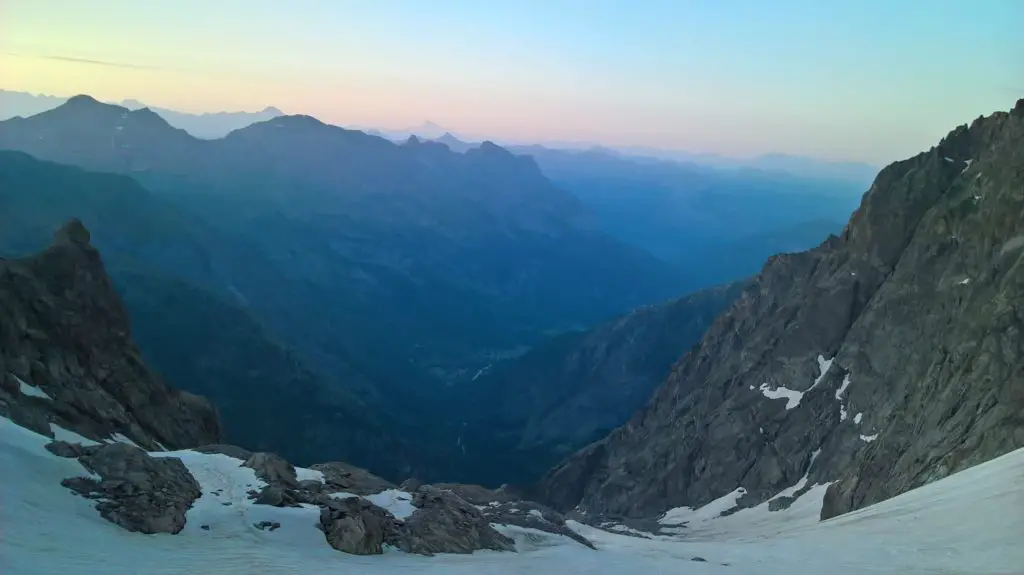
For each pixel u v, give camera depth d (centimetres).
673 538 9069
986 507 4950
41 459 3872
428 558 4259
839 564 4575
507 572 4112
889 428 9031
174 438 7150
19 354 5788
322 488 4866
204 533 3794
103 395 6381
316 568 3572
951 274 10362
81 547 3212
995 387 7206
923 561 4359
